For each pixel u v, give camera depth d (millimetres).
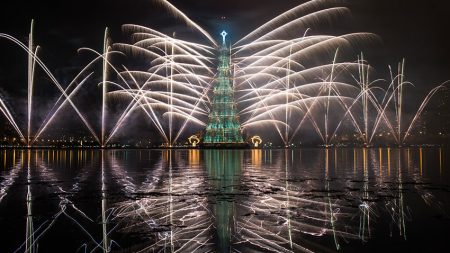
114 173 33469
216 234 13570
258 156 65750
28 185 25297
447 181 27562
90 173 33500
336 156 66062
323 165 43719
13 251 11867
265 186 24938
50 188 23922
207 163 46938
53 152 83250
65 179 28734
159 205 18422
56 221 15328
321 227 14523
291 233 13719
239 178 29516
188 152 85188
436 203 19016
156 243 12625
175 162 48812
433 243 12594
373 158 58844
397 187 24562
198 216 16172
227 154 74375
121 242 12727
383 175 31734
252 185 25391
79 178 29469
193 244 12531
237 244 12523
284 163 47031
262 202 19234
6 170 36312
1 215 16406
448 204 18750
